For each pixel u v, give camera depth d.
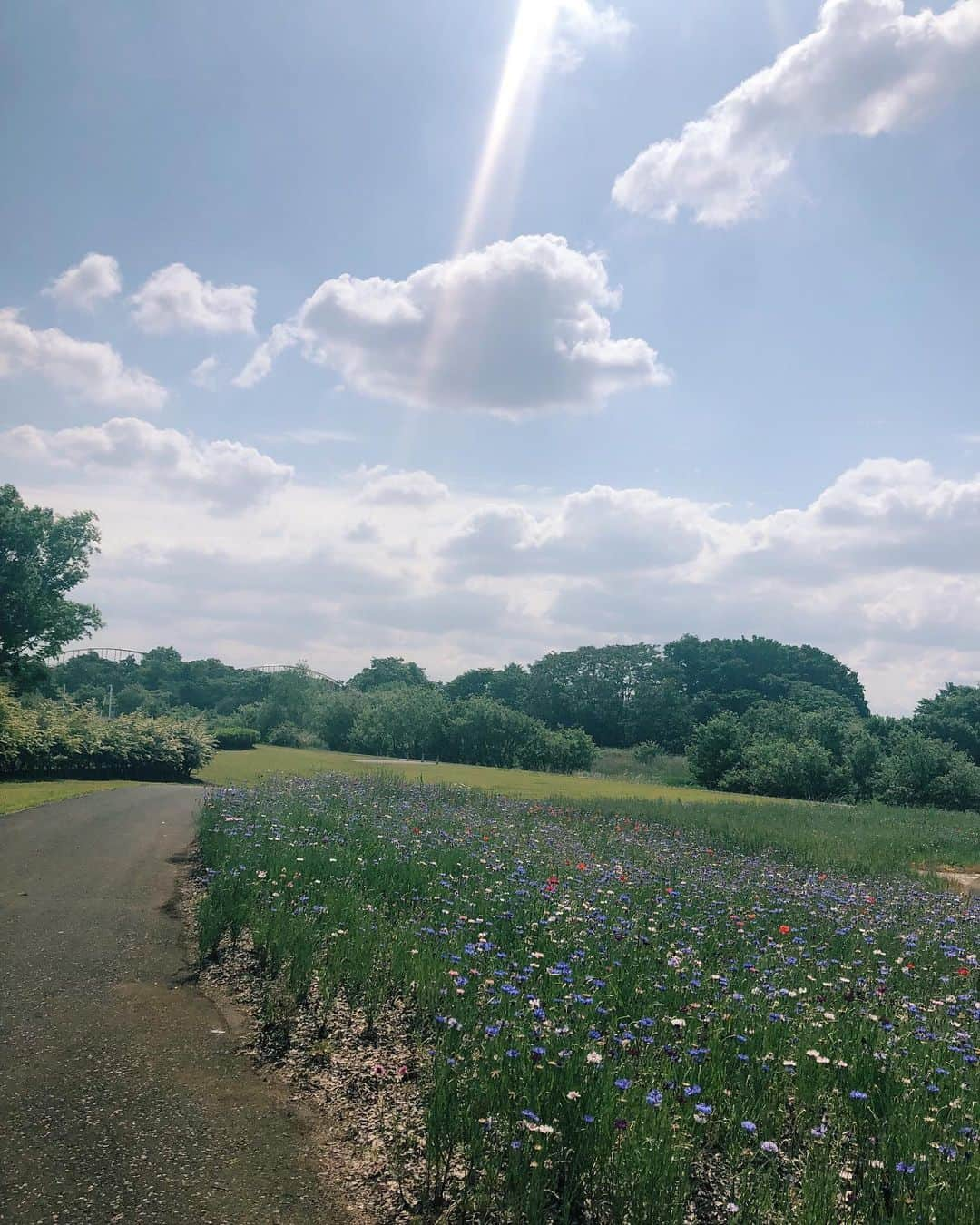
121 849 13.21
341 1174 4.07
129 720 34.00
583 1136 3.85
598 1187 3.77
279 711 73.38
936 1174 3.78
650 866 12.26
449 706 62.91
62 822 16.14
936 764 43.88
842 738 56.38
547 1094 4.12
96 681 105.50
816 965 7.20
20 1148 4.18
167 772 33.34
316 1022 5.87
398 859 10.38
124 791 23.84
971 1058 5.14
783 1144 4.20
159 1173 4.02
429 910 8.14
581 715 90.62
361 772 32.75
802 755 47.75
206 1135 4.40
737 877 11.71
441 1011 5.51
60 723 30.70
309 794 18.67
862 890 11.96
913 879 14.53
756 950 7.52
